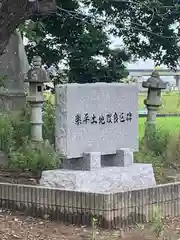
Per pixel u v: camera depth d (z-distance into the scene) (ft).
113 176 24.93
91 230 20.81
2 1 21.08
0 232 19.71
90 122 25.11
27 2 21.12
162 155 36.65
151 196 23.15
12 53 38.86
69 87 23.93
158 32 50.67
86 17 49.06
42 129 34.24
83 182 23.45
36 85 32.76
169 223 23.03
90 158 24.50
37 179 27.86
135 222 22.26
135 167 26.63
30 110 33.65
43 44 50.06
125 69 51.47
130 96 27.58
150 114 39.75
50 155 29.27
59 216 22.16
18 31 37.96
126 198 21.91
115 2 48.52
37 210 22.76
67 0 47.80
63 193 22.09
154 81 39.22
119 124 26.89
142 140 37.14
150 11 47.91
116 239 19.74
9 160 30.40
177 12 48.65
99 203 21.22
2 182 26.12
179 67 55.52
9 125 31.37
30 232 20.17
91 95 25.12
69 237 19.79
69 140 23.99
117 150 26.78
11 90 37.76
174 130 40.24
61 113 24.08
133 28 50.49
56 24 49.06
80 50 49.57
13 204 23.57
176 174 32.76
